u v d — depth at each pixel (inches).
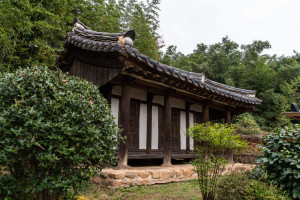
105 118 121.1
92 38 205.2
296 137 150.6
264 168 160.2
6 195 88.1
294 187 136.9
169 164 250.4
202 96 286.4
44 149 92.3
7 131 88.0
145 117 274.8
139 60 179.0
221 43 852.6
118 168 201.0
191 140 330.6
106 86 238.1
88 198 154.8
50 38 351.9
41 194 106.5
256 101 345.4
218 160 147.5
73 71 258.8
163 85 253.6
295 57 882.8
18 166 100.2
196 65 719.7
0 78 107.7
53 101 100.7
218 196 138.9
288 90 558.3
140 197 163.0
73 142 104.7
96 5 483.2
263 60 709.3
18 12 267.1
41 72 113.0
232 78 663.8
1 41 251.3
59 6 347.9
